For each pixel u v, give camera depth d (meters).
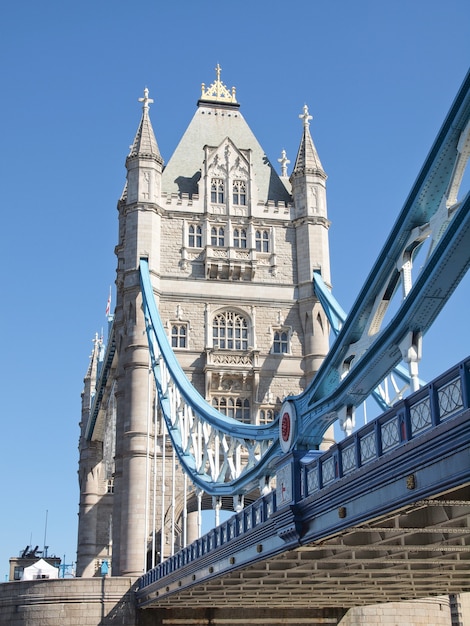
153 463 64.00
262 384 68.06
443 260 21.33
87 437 90.44
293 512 26.16
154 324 62.47
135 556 60.84
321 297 69.12
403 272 25.38
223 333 69.38
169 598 48.41
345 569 33.41
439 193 24.12
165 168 74.81
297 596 46.69
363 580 37.16
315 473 25.58
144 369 65.81
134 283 68.00
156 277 68.88
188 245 71.00
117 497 64.75
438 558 29.45
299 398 29.56
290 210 73.56
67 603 56.81
